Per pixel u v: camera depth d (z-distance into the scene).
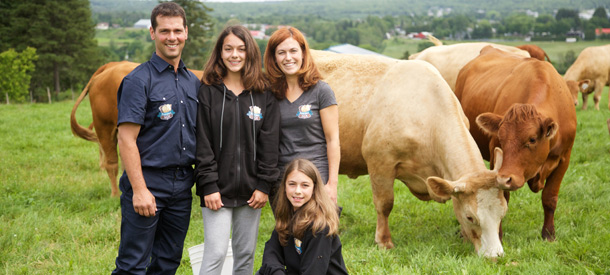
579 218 5.46
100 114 6.84
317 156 3.77
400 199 6.72
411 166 4.91
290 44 3.65
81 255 4.81
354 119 5.27
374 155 4.99
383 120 4.93
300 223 3.06
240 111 3.45
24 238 5.25
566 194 6.48
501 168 4.32
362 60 5.48
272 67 3.76
